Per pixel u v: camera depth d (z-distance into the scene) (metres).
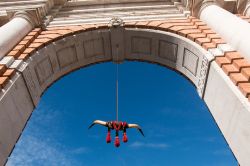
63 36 15.65
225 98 11.11
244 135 9.70
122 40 16.70
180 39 14.86
